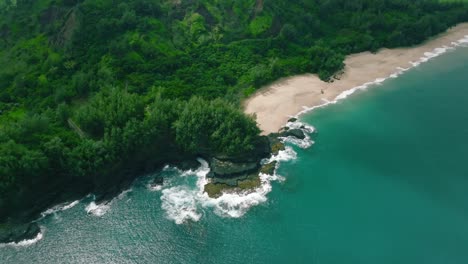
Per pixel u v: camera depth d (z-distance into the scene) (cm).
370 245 8300
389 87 14400
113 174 9662
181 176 10044
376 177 10150
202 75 13038
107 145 9212
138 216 8981
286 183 9844
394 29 17275
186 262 7962
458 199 9506
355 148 11231
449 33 18712
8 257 8094
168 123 10150
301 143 11300
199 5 14938
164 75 12594
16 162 8338
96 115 9738
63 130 9800
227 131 10044
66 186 9306
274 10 15600
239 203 9238
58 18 13638
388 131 12006
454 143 11500
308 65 14588
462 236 8544
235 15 15225
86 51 12512
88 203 9281
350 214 9025
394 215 9038
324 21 16988
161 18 14275
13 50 13250
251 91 13312
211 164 10150
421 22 17300
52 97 11150
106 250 8250
